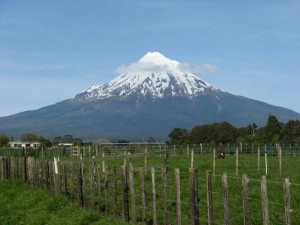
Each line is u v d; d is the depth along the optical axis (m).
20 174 31.53
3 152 68.38
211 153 70.81
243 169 38.41
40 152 70.31
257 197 21.28
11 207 22.53
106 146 71.69
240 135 105.38
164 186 16.42
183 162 45.53
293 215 17.33
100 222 17.78
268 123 94.19
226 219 13.41
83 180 21.83
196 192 14.88
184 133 117.06
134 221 17.61
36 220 19.16
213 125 107.81
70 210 20.53
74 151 68.62
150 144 79.94
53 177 25.53
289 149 66.44
